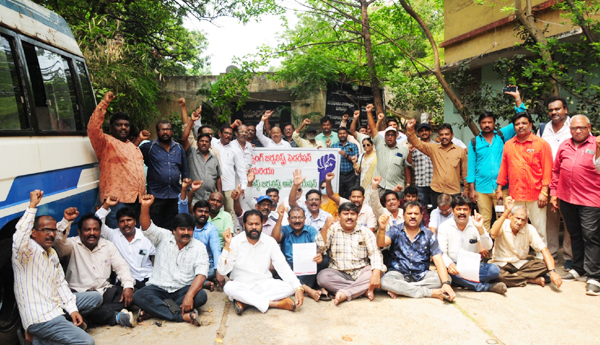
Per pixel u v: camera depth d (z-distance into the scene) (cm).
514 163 589
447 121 1130
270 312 458
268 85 1221
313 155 730
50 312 369
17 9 420
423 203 729
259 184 722
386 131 729
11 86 389
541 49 680
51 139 434
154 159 577
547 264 521
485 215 640
